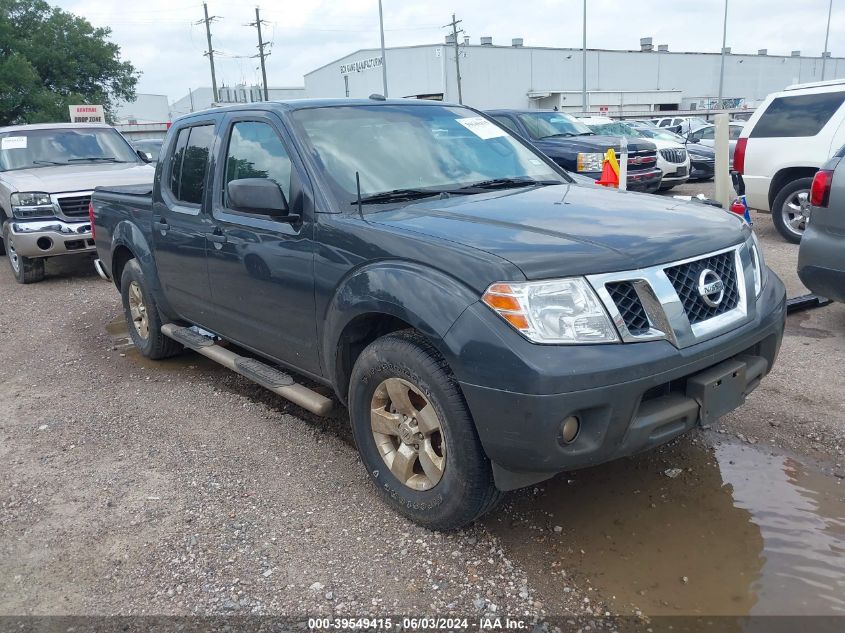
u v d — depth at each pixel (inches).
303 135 147.7
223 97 2738.7
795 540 117.6
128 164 406.6
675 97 2667.3
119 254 233.3
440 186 150.4
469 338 105.0
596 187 162.7
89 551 123.3
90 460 158.4
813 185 202.1
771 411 163.2
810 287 206.4
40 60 1453.0
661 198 149.3
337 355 135.1
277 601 108.2
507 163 169.3
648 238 114.6
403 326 131.4
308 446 160.2
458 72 2223.2
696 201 155.8
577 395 100.0
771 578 108.7
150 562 119.2
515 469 106.7
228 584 112.6
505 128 185.5
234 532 126.6
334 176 140.4
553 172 175.2
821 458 142.9
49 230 345.1
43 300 325.7
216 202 169.0
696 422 114.3
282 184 148.6
